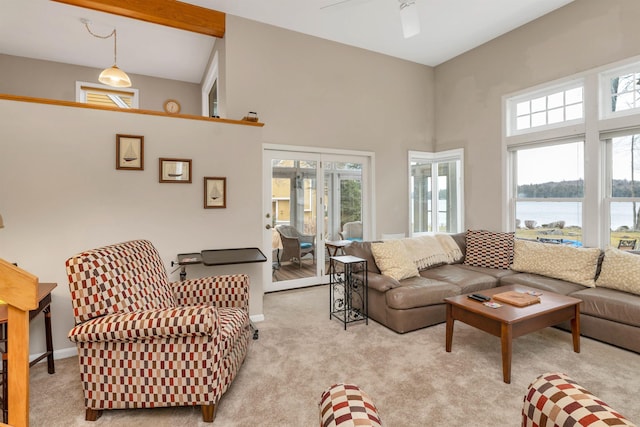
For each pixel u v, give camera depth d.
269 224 4.29
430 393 1.99
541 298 2.54
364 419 0.84
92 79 5.29
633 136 3.30
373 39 4.58
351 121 4.79
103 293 1.77
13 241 2.44
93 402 1.76
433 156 5.50
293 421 1.76
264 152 4.23
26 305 1.08
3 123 2.41
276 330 2.99
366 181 5.00
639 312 2.40
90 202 2.65
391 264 3.31
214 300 2.43
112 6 3.39
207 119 3.07
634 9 3.20
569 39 3.71
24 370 1.10
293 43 4.34
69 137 2.59
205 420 1.76
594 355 2.45
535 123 4.16
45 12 3.79
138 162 2.79
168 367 1.73
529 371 2.23
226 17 3.93
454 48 4.84
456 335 2.87
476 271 3.63
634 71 3.29
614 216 3.44
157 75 5.69
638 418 1.74
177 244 2.97
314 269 4.65
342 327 3.06
